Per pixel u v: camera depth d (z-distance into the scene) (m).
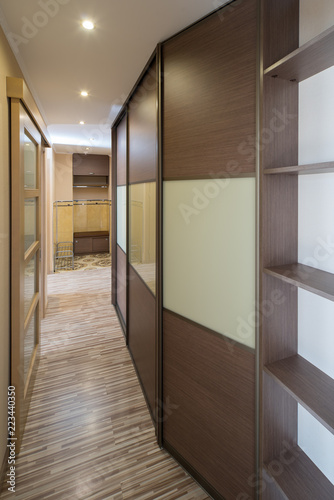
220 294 1.50
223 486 1.54
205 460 1.65
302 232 1.27
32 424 2.16
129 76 2.43
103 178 8.63
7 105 1.75
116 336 3.55
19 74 2.17
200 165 1.58
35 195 2.55
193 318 1.69
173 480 1.73
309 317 1.26
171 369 1.88
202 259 1.61
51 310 4.33
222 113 1.43
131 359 3.04
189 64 1.62
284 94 1.23
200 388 1.66
